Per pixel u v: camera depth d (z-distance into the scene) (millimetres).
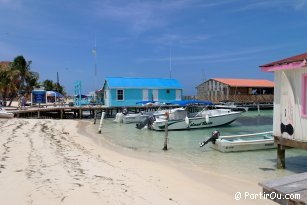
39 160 11508
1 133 18797
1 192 7547
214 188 9617
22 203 6879
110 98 42031
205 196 8641
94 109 39125
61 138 19219
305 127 10516
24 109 36250
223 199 8453
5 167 10039
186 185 9750
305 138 10539
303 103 10562
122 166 11930
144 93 43125
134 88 42594
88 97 62250
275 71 12023
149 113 31672
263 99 52312
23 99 42281
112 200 7449
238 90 52125
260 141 16531
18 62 54500
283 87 11594
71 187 8234
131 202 7422
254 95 51875
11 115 29922
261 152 16141
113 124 31516
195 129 26062
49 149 14188
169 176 10859
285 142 11547
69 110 40438
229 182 10445
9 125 23844
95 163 11820
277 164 12547
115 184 8898
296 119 10930
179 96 44781
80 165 11180
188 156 15227
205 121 26281
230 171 12125
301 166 12945
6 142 15406
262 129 26875
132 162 13094
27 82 56688
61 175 9453
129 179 9719
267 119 36156
